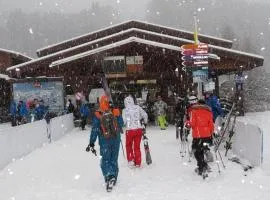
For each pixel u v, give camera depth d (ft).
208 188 26.25
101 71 87.25
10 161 40.68
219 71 100.01
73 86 87.81
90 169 35.27
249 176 28.40
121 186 28.27
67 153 45.21
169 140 52.75
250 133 32.12
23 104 84.64
